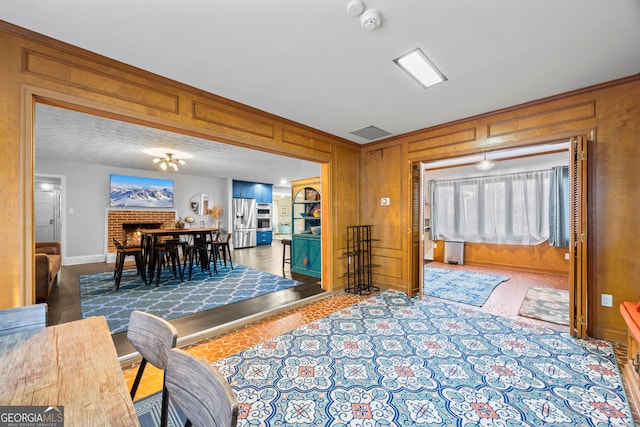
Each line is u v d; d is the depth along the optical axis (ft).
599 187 8.10
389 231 13.56
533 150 12.51
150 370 6.75
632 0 4.80
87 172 20.66
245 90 8.31
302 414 5.27
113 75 6.65
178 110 7.77
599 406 5.39
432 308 10.97
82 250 20.47
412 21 5.39
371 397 5.74
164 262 18.06
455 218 20.93
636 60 6.77
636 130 7.59
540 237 17.38
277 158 18.61
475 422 5.04
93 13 5.11
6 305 5.32
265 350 7.67
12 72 5.46
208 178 27.78
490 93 8.55
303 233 17.53
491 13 5.16
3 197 5.35
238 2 4.87
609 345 7.76
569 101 8.51
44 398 2.47
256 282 14.97
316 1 4.87
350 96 8.74
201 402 2.59
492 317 10.00
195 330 8.79
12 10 5.00
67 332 3.83
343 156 13.58
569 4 4.92
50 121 11.27
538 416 5.16
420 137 12.17
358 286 13.43
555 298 12.26
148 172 23.53
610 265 8.00
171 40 5.95
